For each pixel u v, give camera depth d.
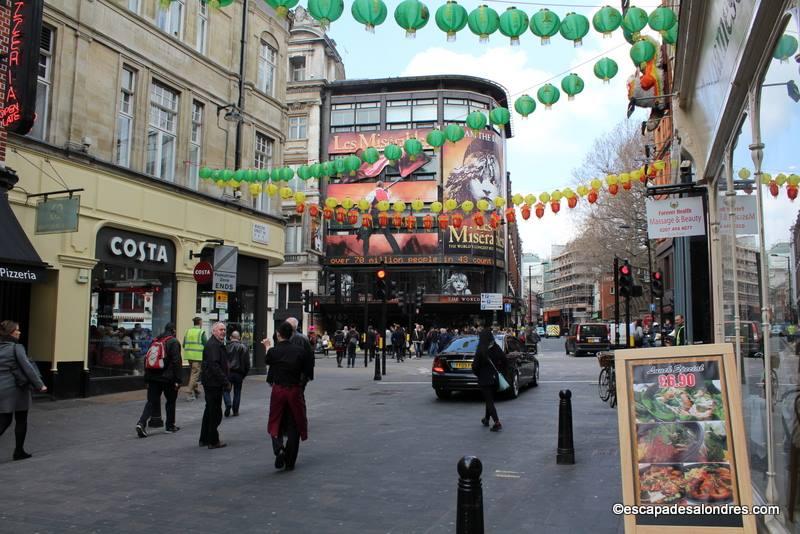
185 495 6.39
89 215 14.60
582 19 7.38
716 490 3.87
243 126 20.91
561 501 6.07
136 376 16.22
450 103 48.34
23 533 5.22
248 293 21.81
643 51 8.37
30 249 11.59
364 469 7.55
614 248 43.81
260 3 22.02
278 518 5.61
